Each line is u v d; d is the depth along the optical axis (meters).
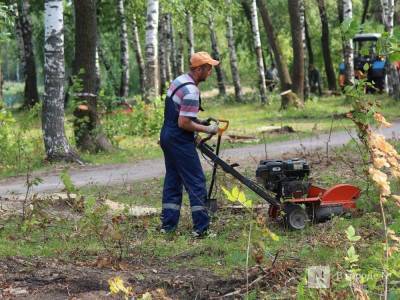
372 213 8.27
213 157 8.37
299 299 5.38
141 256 7.55
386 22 26.33
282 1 43.41
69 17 37.81
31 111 20.59
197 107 8.34
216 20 43.47
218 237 8.23
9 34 14.97
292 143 17.91
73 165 15.90
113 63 49.78
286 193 8.50
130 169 15.15
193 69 8.44
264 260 6.82
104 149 17.77
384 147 5.02
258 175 8.60
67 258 7.51
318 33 48.03
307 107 29.06
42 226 8.56
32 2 36.84
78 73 16.91
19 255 7.54
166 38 38.72
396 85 28.31
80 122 17.47
